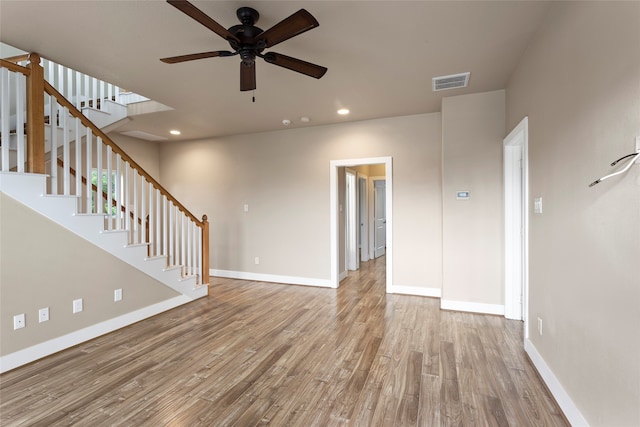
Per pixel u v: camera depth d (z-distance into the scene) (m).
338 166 5.09
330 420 1.92
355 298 4.45
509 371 2.46
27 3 2.06
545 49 2.28
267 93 3.67
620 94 1.37
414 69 3.09
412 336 3.14
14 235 2.53
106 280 3.25
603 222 1.52
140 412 2.00
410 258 4.57
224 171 5.80
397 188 4.62
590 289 1.64
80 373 2.46
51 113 2.88
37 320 2.68
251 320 3.62
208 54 2.19
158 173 6.30
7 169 2.56
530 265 2.63
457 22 2.31
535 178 2.51
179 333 3.25
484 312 3.76
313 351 2.84
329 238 5.07
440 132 4.39
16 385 2.29
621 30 1.36
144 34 2.46
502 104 3.62
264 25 2.37
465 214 3.80
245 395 2.18
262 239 5.52
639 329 1.25
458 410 2.00
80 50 2.70
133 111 4.54
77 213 2.99
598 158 1.57
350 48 2.69
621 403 1.38
